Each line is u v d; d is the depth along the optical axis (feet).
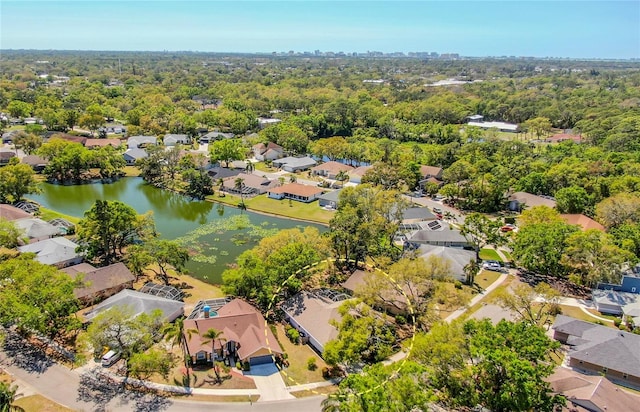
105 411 157.89
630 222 300.81
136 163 493.77
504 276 273.75
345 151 543.39
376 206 305.12
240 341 193.47
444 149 510.17
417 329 212.84
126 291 221.46
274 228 352.69
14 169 369.71
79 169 472.85
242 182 441.68
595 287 252.21
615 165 411.95
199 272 274.77
